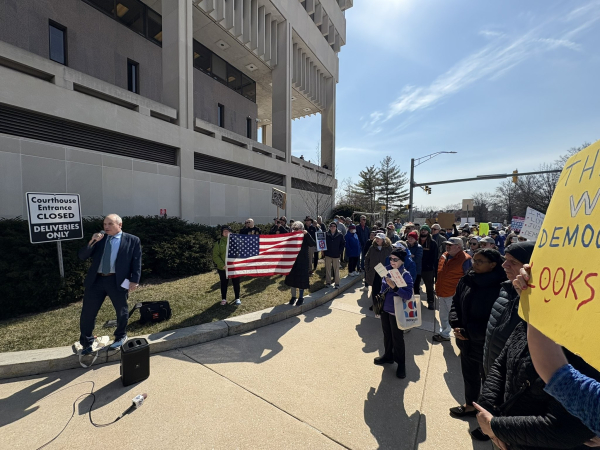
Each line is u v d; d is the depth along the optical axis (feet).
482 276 8.58
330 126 80.64
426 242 20.48
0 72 21.12
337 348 13.60
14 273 15.90
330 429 8.21
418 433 8.15
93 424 8.17
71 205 18.11
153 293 20.97
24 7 29.43
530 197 120.57
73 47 33.50
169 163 35.24
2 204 21.58
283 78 58.29
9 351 11.74
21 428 7.98
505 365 4.98
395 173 154.30
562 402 3.13
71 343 12.64
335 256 23.95
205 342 13.89
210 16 44.11
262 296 20.88
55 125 24.77
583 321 2.40
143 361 10.44
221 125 56.44
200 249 28.63
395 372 11.56
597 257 2.40
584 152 3.13
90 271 11.72
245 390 10.00
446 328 15.10
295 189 61.77
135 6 40.52
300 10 62.44
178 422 8.32
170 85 36.29
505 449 3.93
